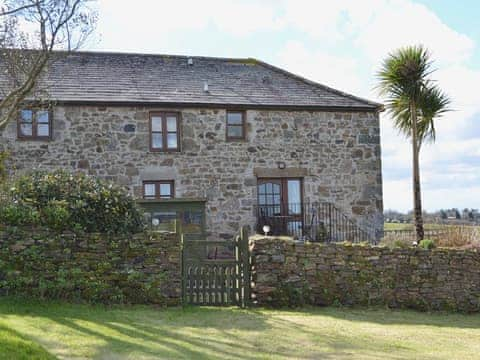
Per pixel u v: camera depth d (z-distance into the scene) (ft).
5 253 28.30
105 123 49.21
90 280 29.27
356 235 53.72
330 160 54.13
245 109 52.49
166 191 50.49
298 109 53.57
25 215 28.94
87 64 55.06
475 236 52.44
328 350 22.99
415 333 27.94
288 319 28.78
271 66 61.05
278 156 52.95
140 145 49.80
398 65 52.75
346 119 54.95
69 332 22.49
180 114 51.29
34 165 47.34
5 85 45.32
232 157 51.85
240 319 27.96
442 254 36.45
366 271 34.40
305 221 53.01
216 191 51.19
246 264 31.86
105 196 31.04
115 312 27.37
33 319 23.98
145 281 30.17
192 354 20.98
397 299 35.04
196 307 30.45
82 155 48.47
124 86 52.16
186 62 59.00
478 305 36.63
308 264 33.19
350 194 54.29
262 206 52.75
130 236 30.50
